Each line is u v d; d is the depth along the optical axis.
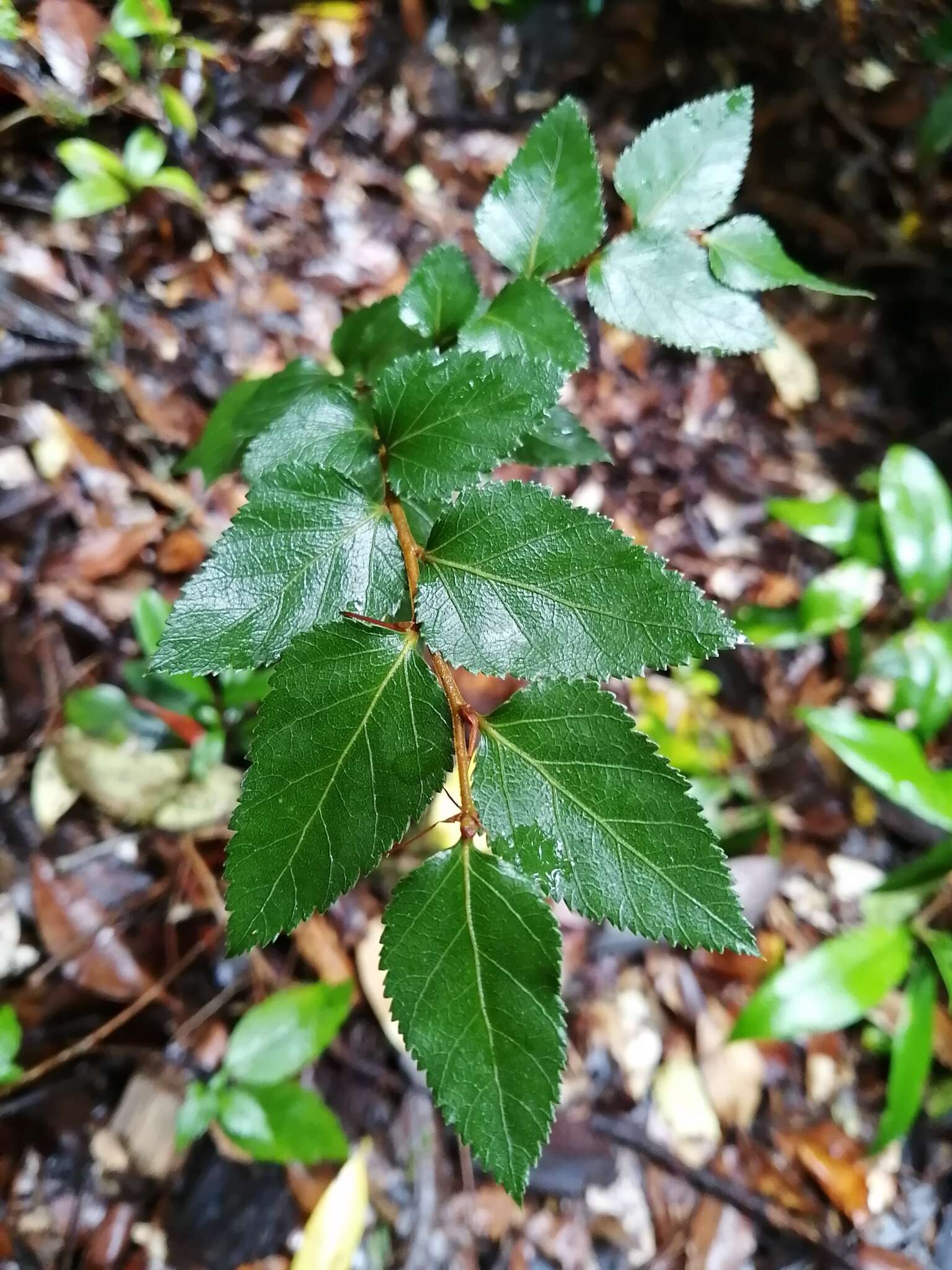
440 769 0.14
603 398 0.54
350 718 0.13
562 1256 0.33
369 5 0.57
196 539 0.41
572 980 0.38
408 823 0.13
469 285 0.20
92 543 0.39
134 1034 0.32
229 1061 0.30
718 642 0.13
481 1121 0.13
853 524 0.46
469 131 0.59
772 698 0.49
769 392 0.58
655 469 0.54
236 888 0.13
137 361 0.43
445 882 0.13
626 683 0.46
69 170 0.44
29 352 0.40
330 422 0.17
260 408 0.23
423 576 0.14
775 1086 0.39
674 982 0.39
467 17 0.60
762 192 0.63
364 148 0.55
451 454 0.16
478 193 0.57
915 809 0.36
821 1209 0.36
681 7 0.65
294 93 0.53
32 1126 0.30
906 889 0.38
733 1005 0.40
